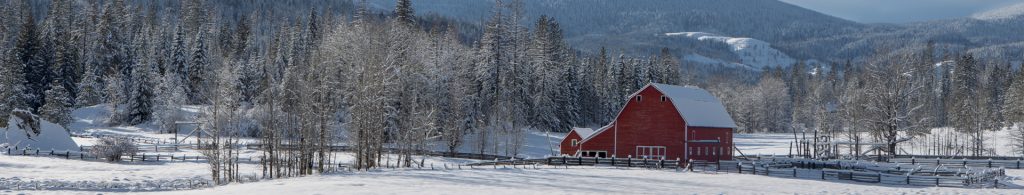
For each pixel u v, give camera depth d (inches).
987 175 2145.7
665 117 2898.6
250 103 4281.5
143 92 4547.2
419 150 3132.4
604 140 3024.1
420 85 3410.4
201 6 7071.9
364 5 4552.2
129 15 6269.7
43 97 4623.5
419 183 1876.2
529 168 2388.0
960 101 5265.8
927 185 2037.4
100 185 1958.7
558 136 4379.9
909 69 3794.3
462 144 3597.4
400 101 3164.4
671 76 5664.4
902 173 2343.8
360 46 3157.0
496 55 4055.1
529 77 4377.5
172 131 4271.7
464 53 4237.2
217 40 6373.0
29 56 4633.4
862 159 3189.0
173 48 5014.8
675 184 1964.8
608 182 1982.0
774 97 7106.3
